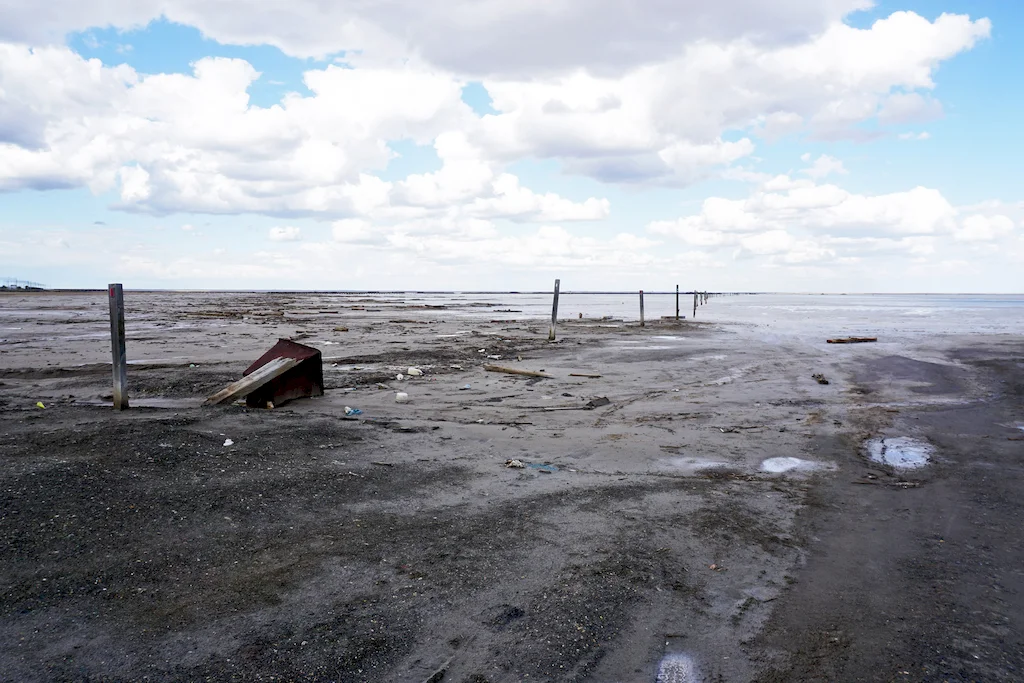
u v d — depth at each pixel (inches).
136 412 361.4
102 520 192.2
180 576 163.8
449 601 155.4
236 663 127.9
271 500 217.8
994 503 241.3
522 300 4451.3
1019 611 158.1
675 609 155.8
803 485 262.5
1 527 183.6
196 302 3051.2
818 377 586.2
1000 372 633.0
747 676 129.3
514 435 344.5
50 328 1120.8
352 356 717.3
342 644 135.8
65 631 138.1
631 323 1517.0
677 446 329.1
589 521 211.5
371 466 268.1
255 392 406.9
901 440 350.0
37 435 287.9
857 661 135.0
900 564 185.5
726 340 1019.9
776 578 174.6
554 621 147.8
